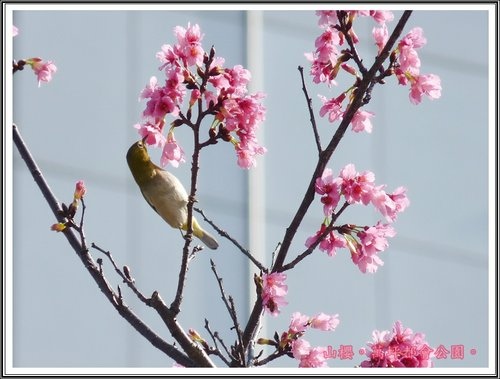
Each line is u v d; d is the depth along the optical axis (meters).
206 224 15.61
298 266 16.08
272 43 16.97
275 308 8.18
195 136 8.01
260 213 16.11
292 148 16.69
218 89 8.02
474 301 17.36
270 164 16.44
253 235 15.90
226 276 15.53
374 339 8.59
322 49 8.67
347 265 16.53
